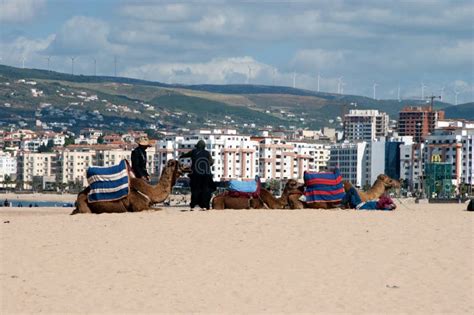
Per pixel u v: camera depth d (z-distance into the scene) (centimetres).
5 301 3170
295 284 3369
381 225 4403
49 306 3108
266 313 3025
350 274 3509
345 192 5366
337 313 3027
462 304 3138
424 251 3875
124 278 3450
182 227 4322
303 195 5275
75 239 4097
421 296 3234
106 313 3025
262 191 5253
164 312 3033
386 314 3022
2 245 3997
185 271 3544
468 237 4159
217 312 3031
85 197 4975
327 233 4191
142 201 4956
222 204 5225
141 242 4019
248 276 3475
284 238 4084
